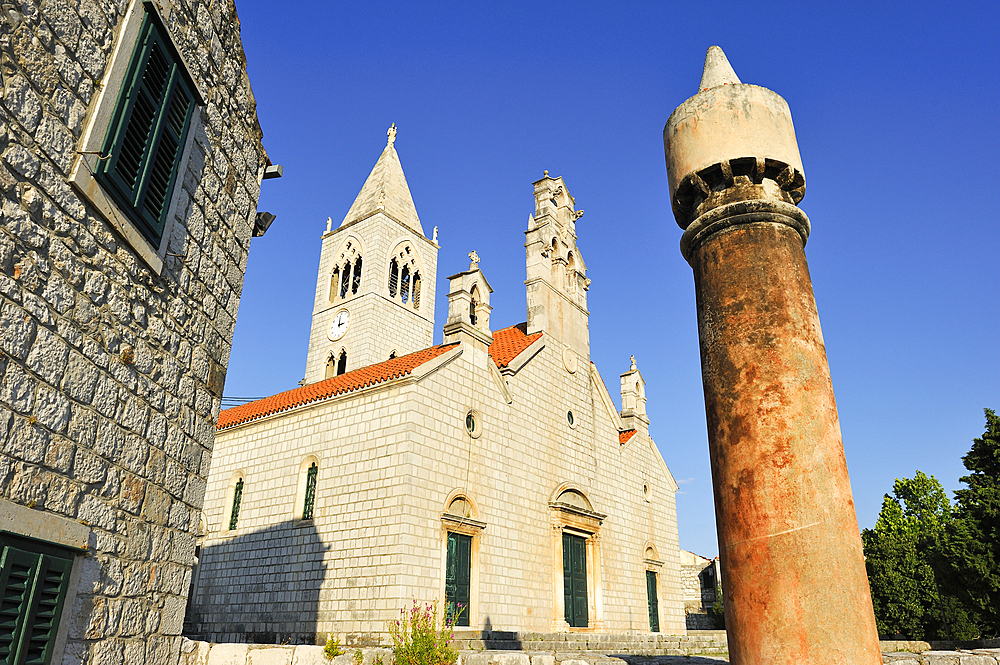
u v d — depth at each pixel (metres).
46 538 6.24
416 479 22.38
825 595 6.29
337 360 43.38
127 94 7.52
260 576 24.55
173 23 8.68
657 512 36.84
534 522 27.42
